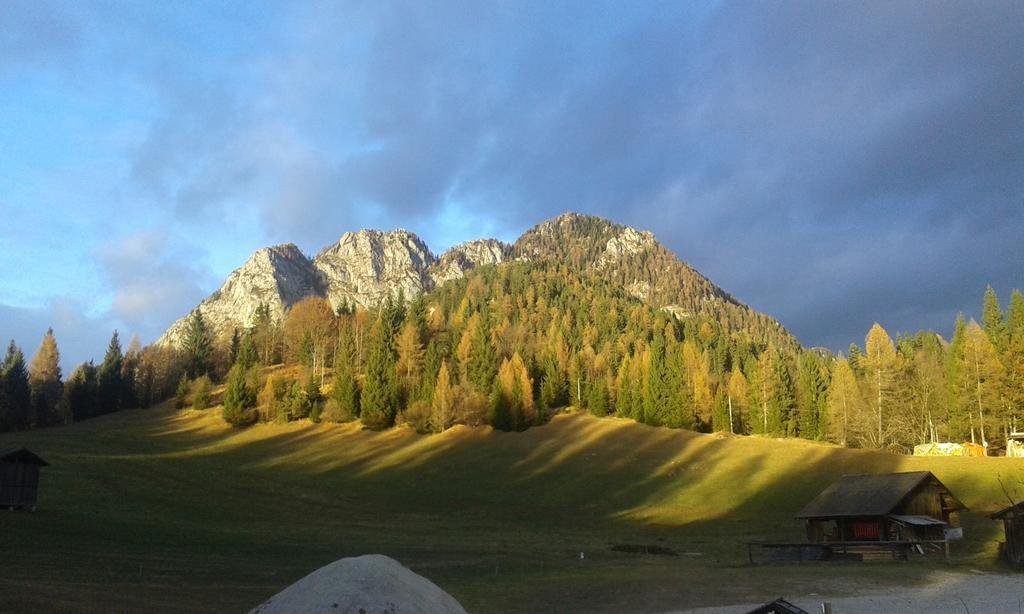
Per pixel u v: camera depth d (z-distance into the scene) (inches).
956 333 4254.4
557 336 6117.1
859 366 5570.9
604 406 5024.6
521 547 2103.8
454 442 4360.2
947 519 2105.1
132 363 6181.1
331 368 6220.5
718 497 3312.0
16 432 4655.5
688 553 2054.6
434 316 7076.8
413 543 2111.2
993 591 1223.5
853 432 4439.0
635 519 2997.0
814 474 3560.5
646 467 3846.0
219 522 2391.7
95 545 1622.8
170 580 1224.2
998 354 4192.9
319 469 3843.5
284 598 344.8
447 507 3179.1
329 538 2143.2
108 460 3435.0
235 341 6870.1
